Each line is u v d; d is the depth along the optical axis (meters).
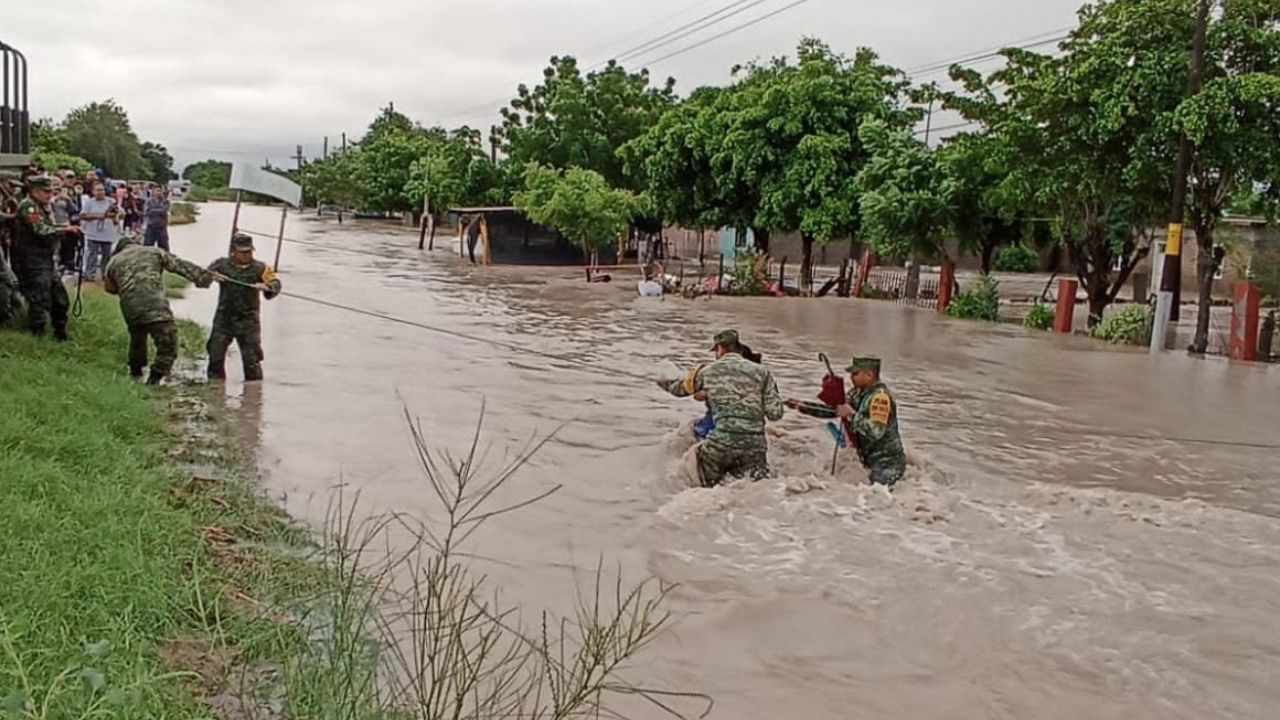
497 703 4.08
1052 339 19.84
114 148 76.69
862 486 7.49
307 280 26.17
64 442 6.89
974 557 6.07
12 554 4.67
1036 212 23.94
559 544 6.17
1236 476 8.70
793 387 12.85
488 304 22.12
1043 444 9.80
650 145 34.25
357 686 4.00
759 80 33.53
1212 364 16.41
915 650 4.81
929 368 15.00
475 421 9.63
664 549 6.12
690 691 4.36
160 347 10.54
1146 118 19.17
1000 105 23.14
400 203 70.31
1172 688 4.50
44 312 11.34
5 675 3.41
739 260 29.28
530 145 46.72
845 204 27.80
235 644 4.38
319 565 5.47
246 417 9.34
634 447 8.77
